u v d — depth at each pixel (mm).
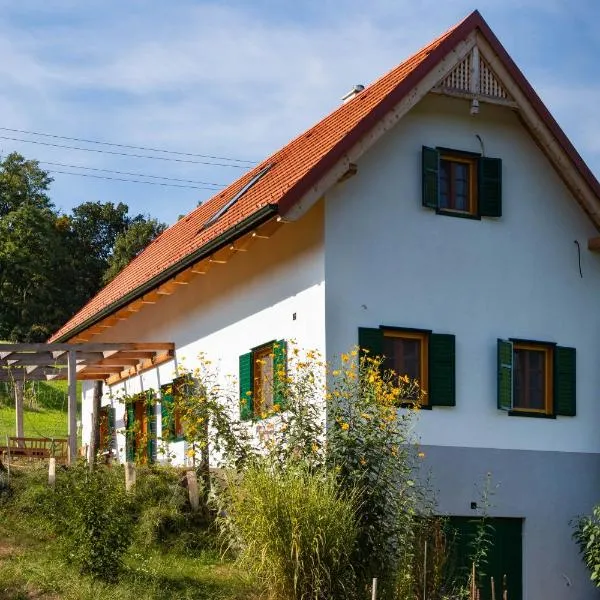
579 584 16469
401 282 15609
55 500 14797
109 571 12758
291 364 15492
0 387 35969
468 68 15984
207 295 18938
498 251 16578
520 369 16734
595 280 17469
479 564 15055
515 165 16953
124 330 23672
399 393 13836
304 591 11812
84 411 27594
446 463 15586
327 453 12977
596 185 16969
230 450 14062
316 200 14414
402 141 15969
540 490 16344
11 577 12555
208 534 14602
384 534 12594
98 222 73750
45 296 63094
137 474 15781
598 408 17188
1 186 69812
